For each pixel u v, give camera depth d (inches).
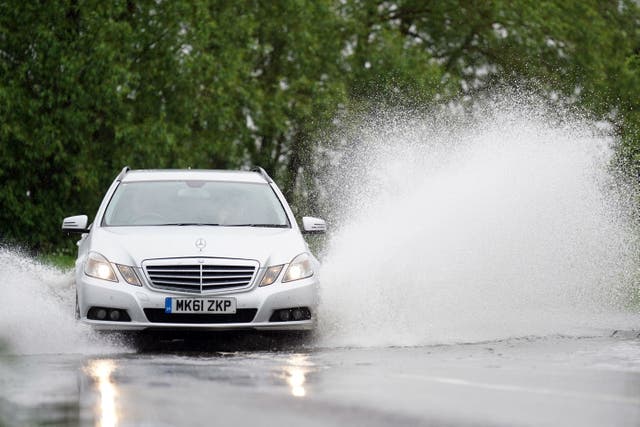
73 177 2701.8
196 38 2672.2
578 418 443.5
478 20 3260.3
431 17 3339.1
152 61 2659.9
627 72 3245.6
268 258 842.8
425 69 3068.4
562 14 3245.6
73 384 564.1
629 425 425.4
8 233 2721.5
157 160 2620.6
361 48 3115.2
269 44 3006.9
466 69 3280.0
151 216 928.9
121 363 681.6
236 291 826.8
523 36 3203.7
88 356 743.1
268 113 2886.3
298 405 481.1
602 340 856.3
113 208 938.1
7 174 2684.5
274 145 3073.3
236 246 847.7
